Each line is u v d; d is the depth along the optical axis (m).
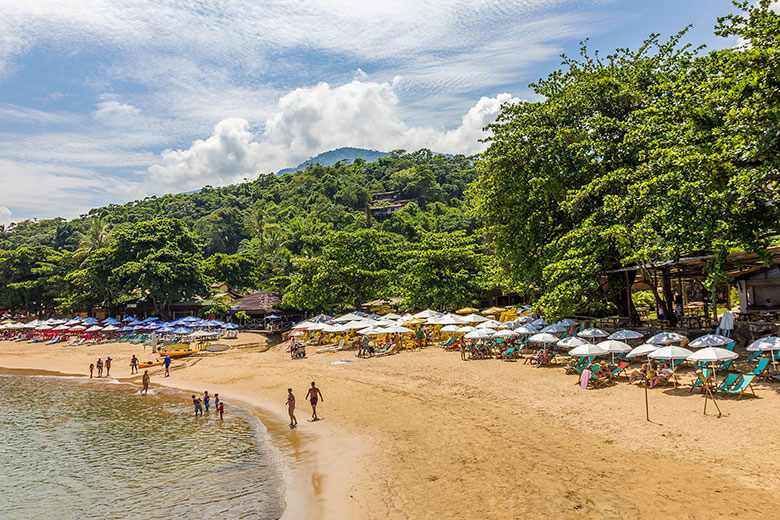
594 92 28.67
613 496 11.06
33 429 22.53
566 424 16.25
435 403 20.97
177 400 27.91
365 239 51.12
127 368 39.25
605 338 27.34
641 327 26.97
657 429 14.54
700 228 17.44
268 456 16.97
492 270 45.12
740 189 15.43
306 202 158.50
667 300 25.91
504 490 12.04
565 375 22.86
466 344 33.66
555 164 28.28
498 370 25.64
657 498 10.72
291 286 51.44
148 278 56.62
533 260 31.89
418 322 38.12
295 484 14.23
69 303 66.50
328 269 47.38
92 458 18.20
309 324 41.00
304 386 27.39
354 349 38.59
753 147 15.19
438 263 45.72
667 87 24.58
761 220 17.22
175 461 17.41
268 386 28.67
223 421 22.56
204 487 14.77
